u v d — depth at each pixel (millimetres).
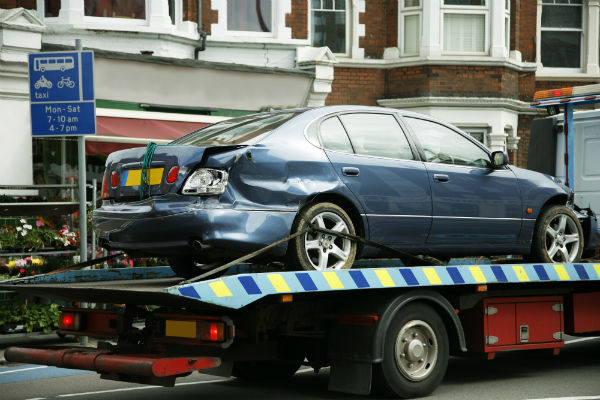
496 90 24109
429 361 9242
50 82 12430
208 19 21781
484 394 9406
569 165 13500
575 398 9141
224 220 8328
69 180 18812
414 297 9047
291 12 22516
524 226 10797
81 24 19625
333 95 24156
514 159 25234
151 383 8109
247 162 8562
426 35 23969
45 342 13641
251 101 21375
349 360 8859
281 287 7938
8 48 16875
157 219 8453
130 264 14992
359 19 24500
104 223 8984
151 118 19516
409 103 24000
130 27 20062
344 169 9219
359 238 9125
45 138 18484
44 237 14812
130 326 8820
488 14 24250
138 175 8836
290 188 8766
